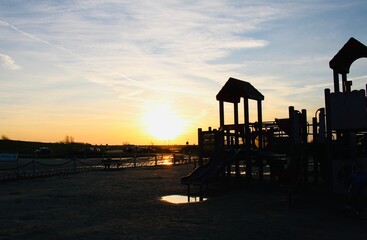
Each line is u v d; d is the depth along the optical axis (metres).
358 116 17.56
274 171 25.28
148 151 98.81
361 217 13.73
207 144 26.02
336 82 19.33
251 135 25.56
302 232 11.57
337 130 18.66
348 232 11.50
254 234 11.42
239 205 16.97
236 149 24.91
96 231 12.38
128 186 26.92
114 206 17.81
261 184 24.25
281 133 25.00
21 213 16.17
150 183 28.86
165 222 13.66
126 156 76.56
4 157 33.16
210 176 21.27
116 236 11.61
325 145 20.44
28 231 12.59
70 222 14.07
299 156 20.19
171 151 108.06
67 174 39.06
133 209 16.81
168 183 28.62
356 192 14.10
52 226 13.37
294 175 19.86
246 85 26.20
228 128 25.97
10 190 25.08
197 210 16.11
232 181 26.28
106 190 24.55
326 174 21.34
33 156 60.75
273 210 15.48
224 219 13.93
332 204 16.38
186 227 12.67
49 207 17.77
